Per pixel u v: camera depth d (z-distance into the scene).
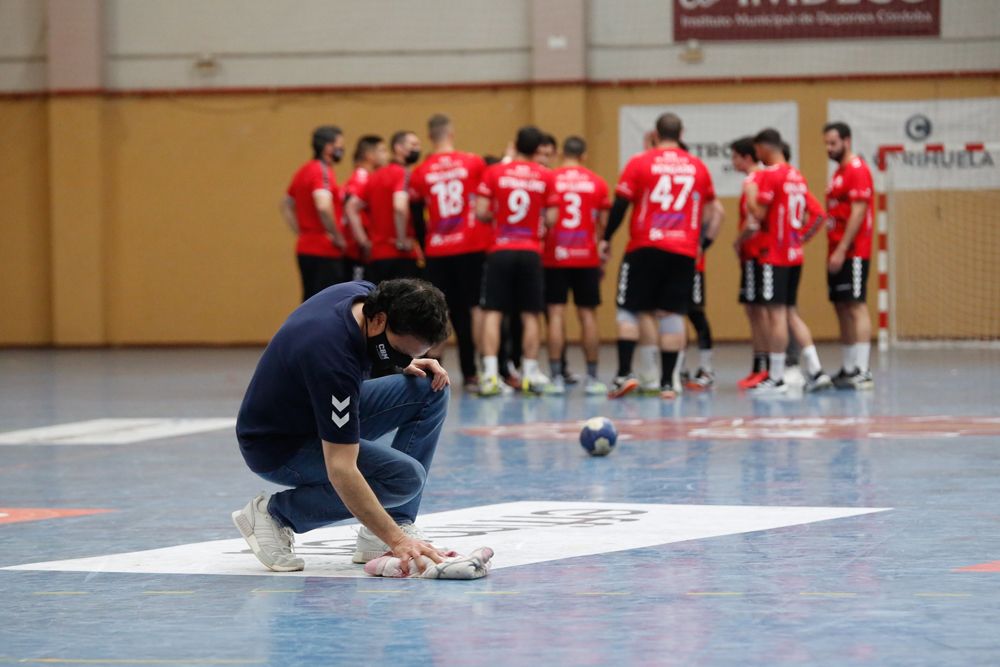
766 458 11.74
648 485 10.27
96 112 34.44
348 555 7.65
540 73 33.53
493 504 9.45
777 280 19.08
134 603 6.42
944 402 17.05
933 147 29.11
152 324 35.06
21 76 34.88
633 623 5.79
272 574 7.10
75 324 34.81
